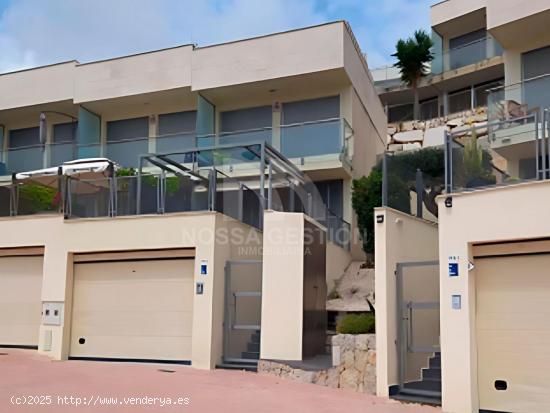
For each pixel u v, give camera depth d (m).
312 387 11.48
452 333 9.96
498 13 16.36
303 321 13.30
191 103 22.09
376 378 11.08
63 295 15.06
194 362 13.55
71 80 22.45
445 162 10.52
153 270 14.62
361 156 21.05
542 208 9.24
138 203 14.88
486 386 9.77
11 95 23.28
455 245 10.13
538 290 9.48
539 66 16.75
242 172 18.22
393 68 35.91
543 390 9.23
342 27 18.97
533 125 9.70
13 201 16.22
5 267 16.25
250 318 15.03
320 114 20.23
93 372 12.38
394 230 11.69
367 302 15.08
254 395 10.21
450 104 31.14
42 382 10.77
